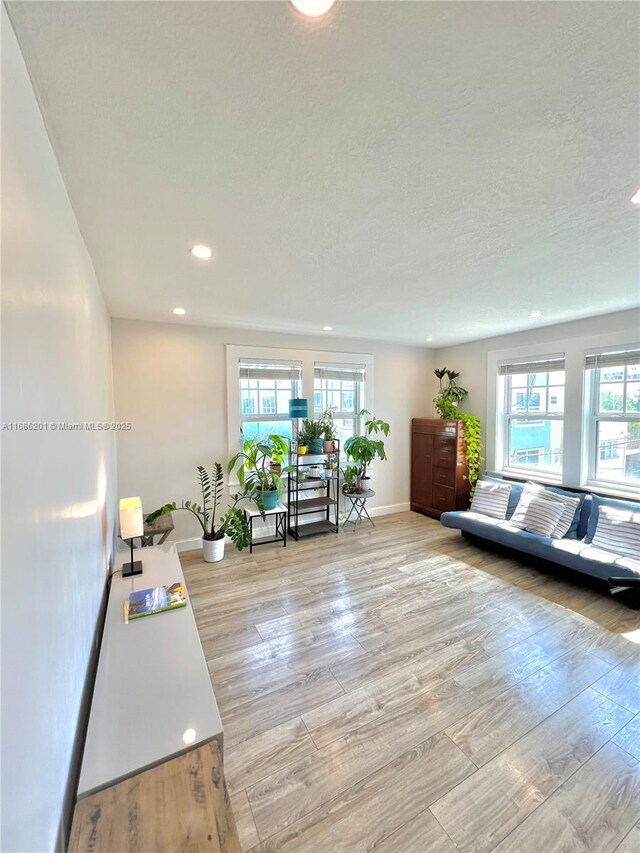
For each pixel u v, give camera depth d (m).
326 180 1.37
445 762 1.54
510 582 3.15
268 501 3.94
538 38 0.83
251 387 4.24
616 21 0.79
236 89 0.96
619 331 3.38
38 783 0.74
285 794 1.41
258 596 2.93
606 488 3.55
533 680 2.00
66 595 1.05
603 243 1.93
